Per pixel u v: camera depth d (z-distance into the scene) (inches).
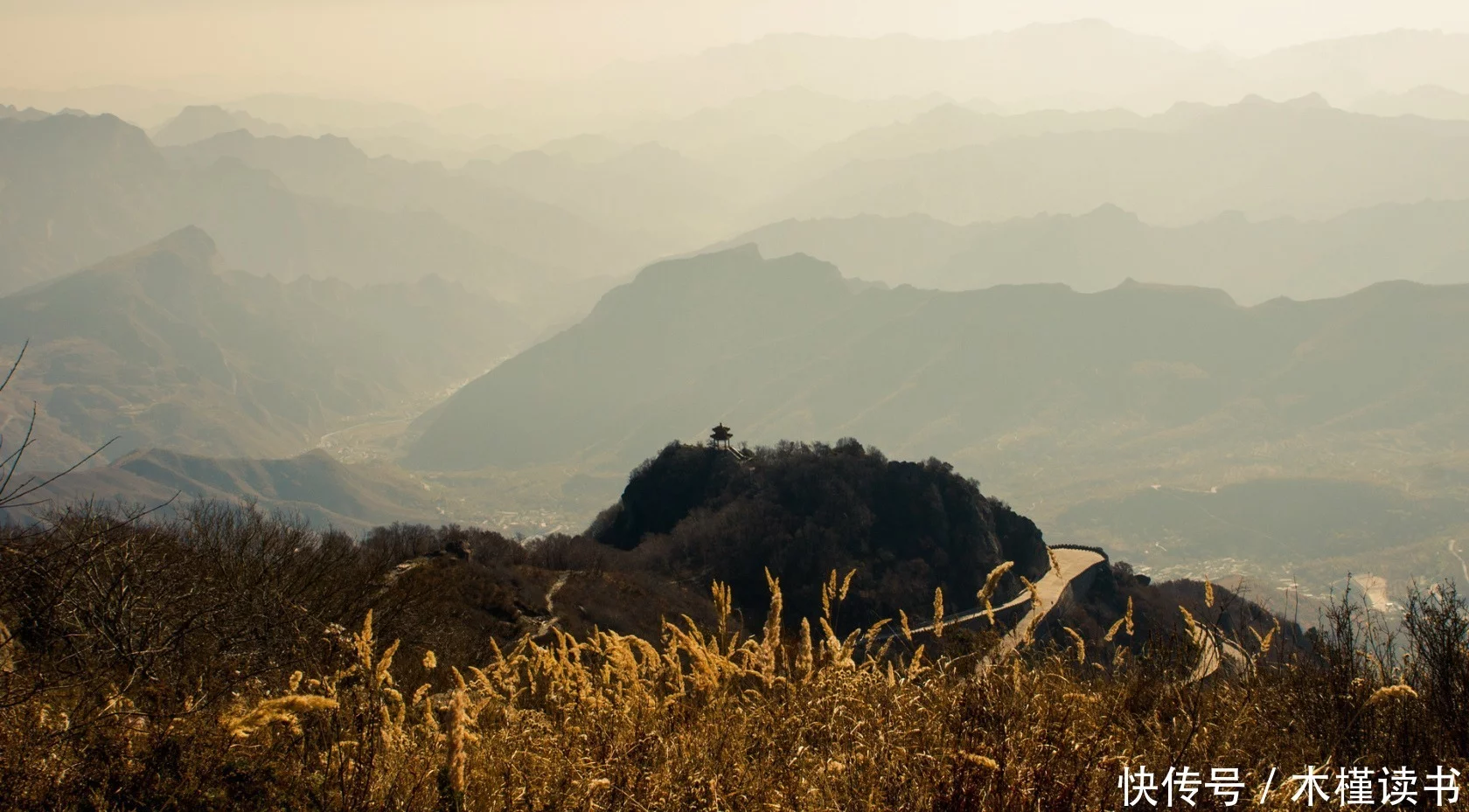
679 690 270.4
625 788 218.1
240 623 630.5
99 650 416.2
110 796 219.9
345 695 239.3
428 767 230.1
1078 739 242.8
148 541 724.0
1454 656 311.4
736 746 242.8
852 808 219.3
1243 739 276.4
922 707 253.8
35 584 348.2
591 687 281.3
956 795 217.9
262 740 237.8
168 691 295.6
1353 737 295.3
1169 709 294.7
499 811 220.5
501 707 289.7
